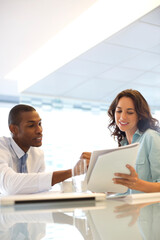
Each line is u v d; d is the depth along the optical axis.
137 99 2.06
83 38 4.44
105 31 3.98
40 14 3.75
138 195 1.20
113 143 7.36
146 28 3.67
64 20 3.91
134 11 3.50
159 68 5.12
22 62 5.48
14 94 7.52
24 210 0.81
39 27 4.12
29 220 0.62
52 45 5.14
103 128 7.37
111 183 1.30
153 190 1.38
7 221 0.61
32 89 6.33
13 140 1.89
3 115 8.02
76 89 6.36
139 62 4.85
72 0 3.40
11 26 4.12
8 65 5.63
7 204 1.00
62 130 7.06
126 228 0.52
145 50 4.37
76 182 1.23
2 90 7.20
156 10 3.25
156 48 4.29
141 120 2.08
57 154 6.95
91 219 0.61
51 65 5.29
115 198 1.21
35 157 2.04
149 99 7.07
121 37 3.93
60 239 0.44
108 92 6.57
